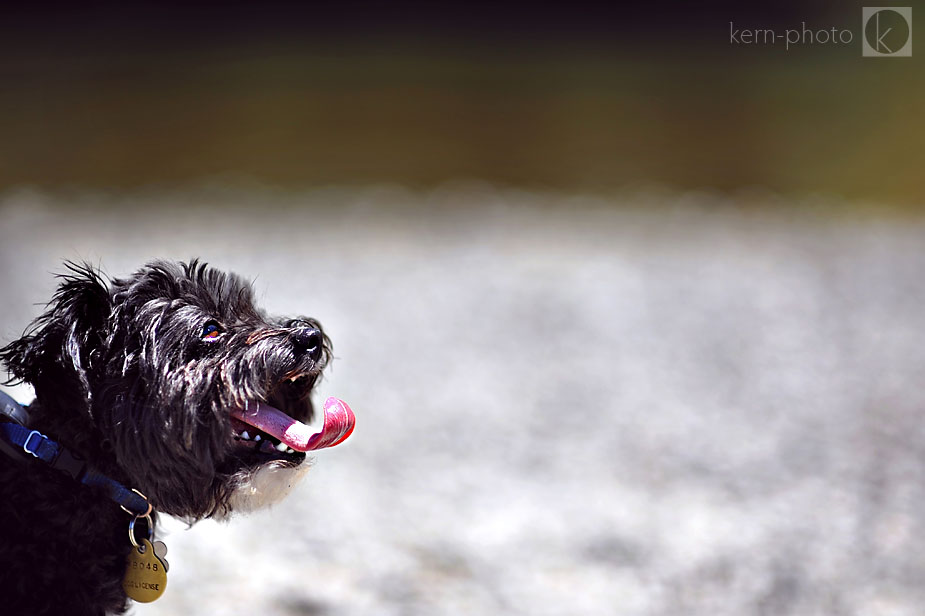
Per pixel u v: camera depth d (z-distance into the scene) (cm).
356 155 3488
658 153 3559
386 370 1391
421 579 766
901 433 1136
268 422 444
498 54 4638
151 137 3594
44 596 412
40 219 2405
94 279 443
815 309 1773
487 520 895
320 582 749
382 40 4738
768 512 910
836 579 767
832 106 4009
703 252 2242
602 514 909
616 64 4547
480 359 1466
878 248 2295
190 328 446
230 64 4444
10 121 3659
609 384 1356
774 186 3203
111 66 4306
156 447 429
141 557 431
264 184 3116
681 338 1598
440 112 3981
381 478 994
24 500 414
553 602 731
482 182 3234
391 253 2170
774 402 1274
